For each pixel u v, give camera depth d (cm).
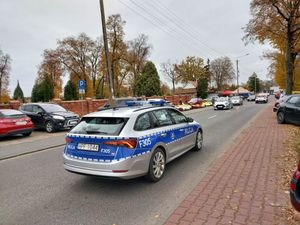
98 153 508
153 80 5525
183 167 659
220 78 9138
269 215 389
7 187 562
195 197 458
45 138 1282
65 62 4991
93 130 532
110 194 504
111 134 507
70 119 1505
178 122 706
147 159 536
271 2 2036
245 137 1023
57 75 5506
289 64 2128
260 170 594
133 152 504
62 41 4950
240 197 452
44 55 5009
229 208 413
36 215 427
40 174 651
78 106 2383
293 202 324
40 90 5347
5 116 1232
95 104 2581
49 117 1484
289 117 1335
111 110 592
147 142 539
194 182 551
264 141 923
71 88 5194
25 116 1330
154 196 487
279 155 719
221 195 463
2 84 5972
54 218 414
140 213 420
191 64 7750
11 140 1242
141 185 546
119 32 4466
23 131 1291
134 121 535
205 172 611
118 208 441
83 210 438
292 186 329
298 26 2023
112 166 489
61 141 1165
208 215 393
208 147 882
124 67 5191
